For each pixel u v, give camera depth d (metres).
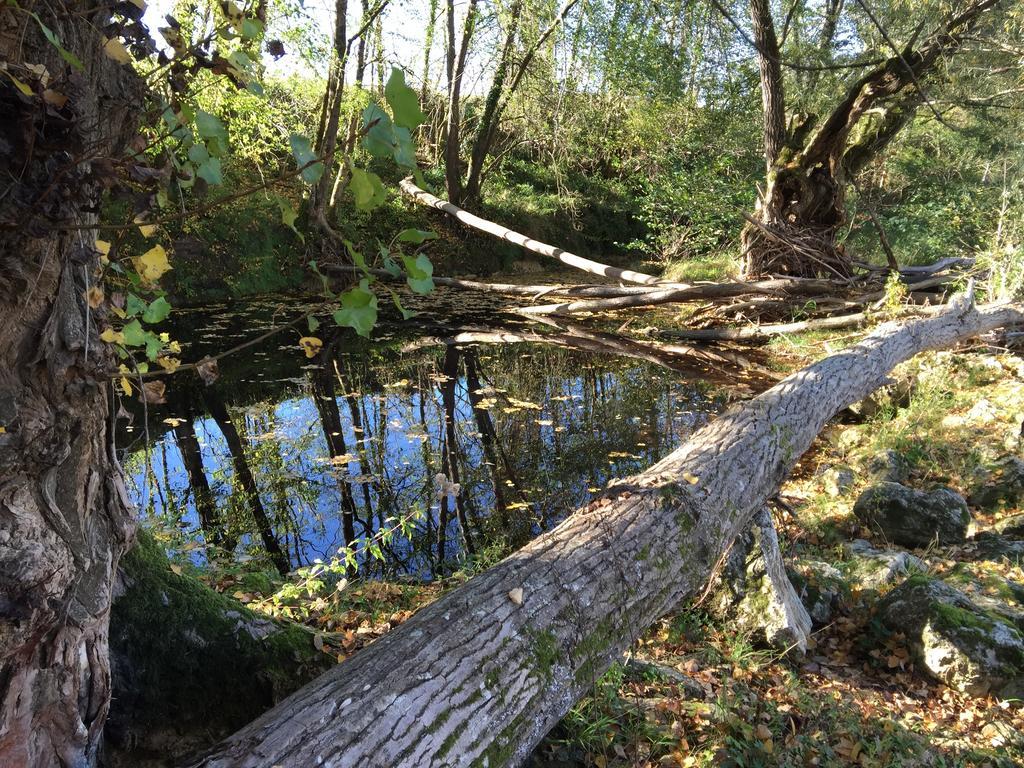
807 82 9.85
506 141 17.52
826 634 3.30
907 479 4.77
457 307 10.77
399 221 13.04
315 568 3.13
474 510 4.50
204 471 4.95
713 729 2.34
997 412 5.38
